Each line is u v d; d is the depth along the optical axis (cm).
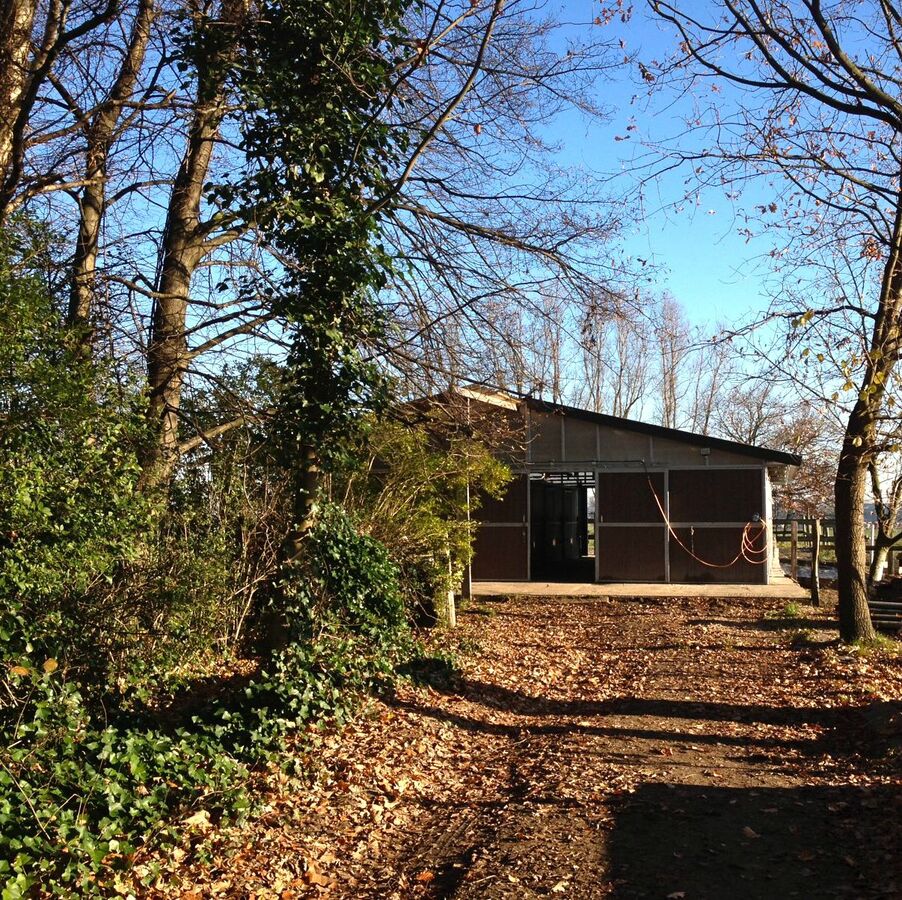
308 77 980
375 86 1001
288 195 948
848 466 1297
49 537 679
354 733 820
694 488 2148
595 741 814
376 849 586
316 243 956
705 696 1014
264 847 579
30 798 511
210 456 1069
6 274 657
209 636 960
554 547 2681
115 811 545
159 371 1059
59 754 574
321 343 953
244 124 998
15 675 569
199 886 520
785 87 838
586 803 629
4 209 786
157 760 618
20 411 650
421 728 852
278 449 1002
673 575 2147
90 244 1039
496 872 516
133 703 760
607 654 1328
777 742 807
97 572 747
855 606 1286
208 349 1105
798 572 2816
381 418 1077
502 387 1130
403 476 1371
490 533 2247
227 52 988
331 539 1042
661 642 1413
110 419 763
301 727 788
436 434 1245
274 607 960
